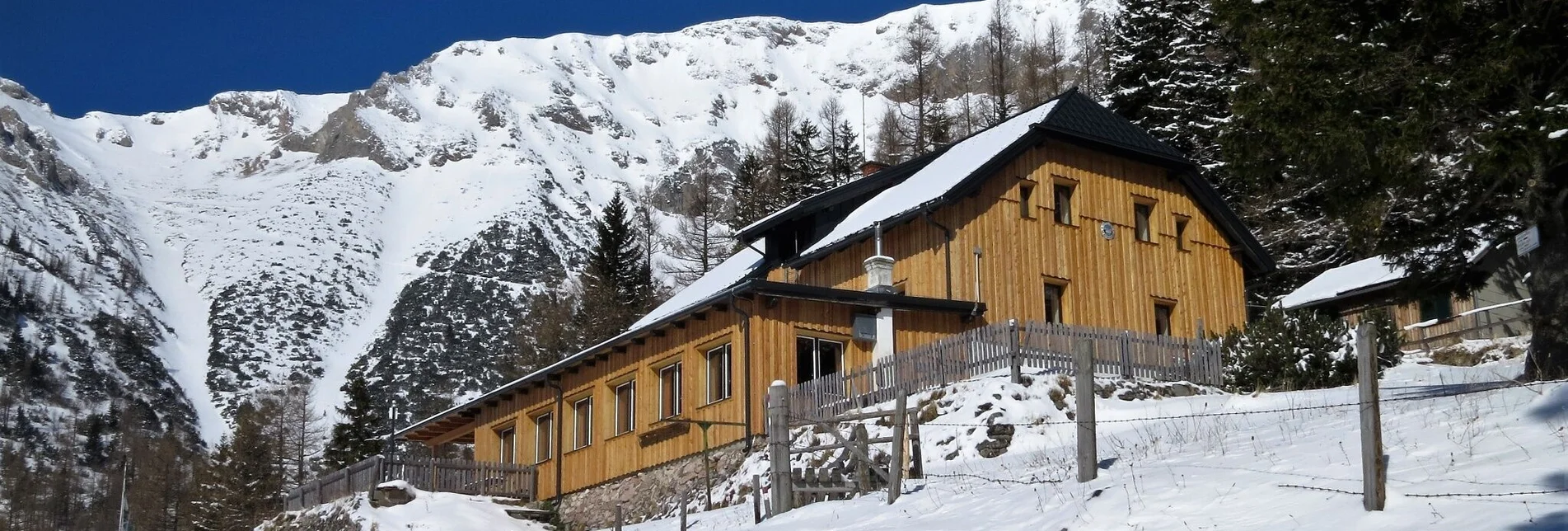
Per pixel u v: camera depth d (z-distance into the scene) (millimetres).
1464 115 18547
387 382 154625
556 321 68312
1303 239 43812
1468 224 23219
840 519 16422
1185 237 34750
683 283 75875
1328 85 18453
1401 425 14539
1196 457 15266
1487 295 33844
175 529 73562
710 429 27750
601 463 31281
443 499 28938
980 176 30469
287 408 91312
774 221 35688
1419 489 11453
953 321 29766
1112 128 33844
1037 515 13711
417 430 38594
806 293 27422
